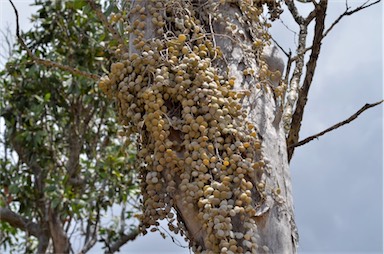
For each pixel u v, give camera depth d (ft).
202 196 3.66
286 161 3.94
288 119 4.99
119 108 4.00
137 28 4.07
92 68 10.66
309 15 5.42
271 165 3.82
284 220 3.75
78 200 10.70
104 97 11.00
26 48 4.83
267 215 3.70
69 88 10.28
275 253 3.67
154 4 4.10
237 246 3.62
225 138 3.75
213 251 3.61
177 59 3.89
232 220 3.65
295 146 4.76
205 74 3.83
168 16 4.12
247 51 4.06
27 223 12.12
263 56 4.14
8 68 10.68
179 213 3.81
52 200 10.87
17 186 11.03
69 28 10.66
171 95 3.83
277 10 4.78
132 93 3.91
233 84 3.91
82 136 11.27
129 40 4.10
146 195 3.91
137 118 3.86
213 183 3.64
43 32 10.82
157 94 3.81
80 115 11.27
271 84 4.05
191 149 3.73
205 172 3.68
